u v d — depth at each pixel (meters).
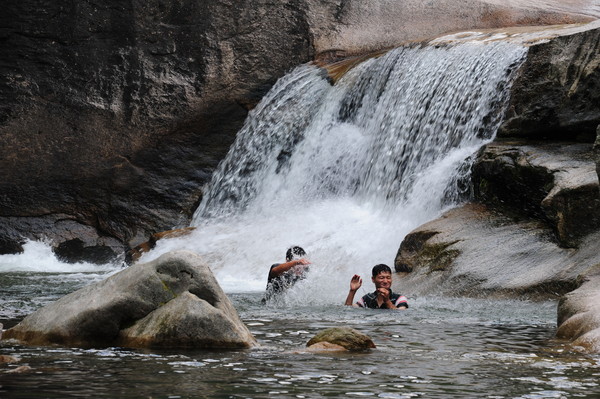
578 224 13.17
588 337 7.66
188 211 26.05
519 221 15.09
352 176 23.11
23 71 25.75
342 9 27.34
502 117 18.16
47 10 25.84
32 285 16.38
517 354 7.16
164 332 7.27
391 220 19.22
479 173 16.34
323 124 24.62
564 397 5.35
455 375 6.09
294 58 27.11
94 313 7.43
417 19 27.22
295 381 5.82
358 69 24.55
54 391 5.44
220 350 7.13
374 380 5.88
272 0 26.97
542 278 12.59
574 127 15.92
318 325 9.41
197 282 7.62
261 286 16.38
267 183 25.19
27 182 25.64
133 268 7.71
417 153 20.67
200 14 26.55
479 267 13.66
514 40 19.80
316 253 18.06
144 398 5.25
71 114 25.95
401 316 10.48
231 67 26.73
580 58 16.22
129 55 26.25
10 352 6.95
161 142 26.38
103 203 26.00
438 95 20.52
